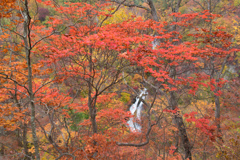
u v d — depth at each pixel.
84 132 5.50
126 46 2.73
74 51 2.92
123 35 3.38
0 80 3.75
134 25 3.84
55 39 3.49
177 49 3.53
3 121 3.49
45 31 3.65
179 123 5.45
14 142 6.50
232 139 4.00
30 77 2.75
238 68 14.38
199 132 5.16
